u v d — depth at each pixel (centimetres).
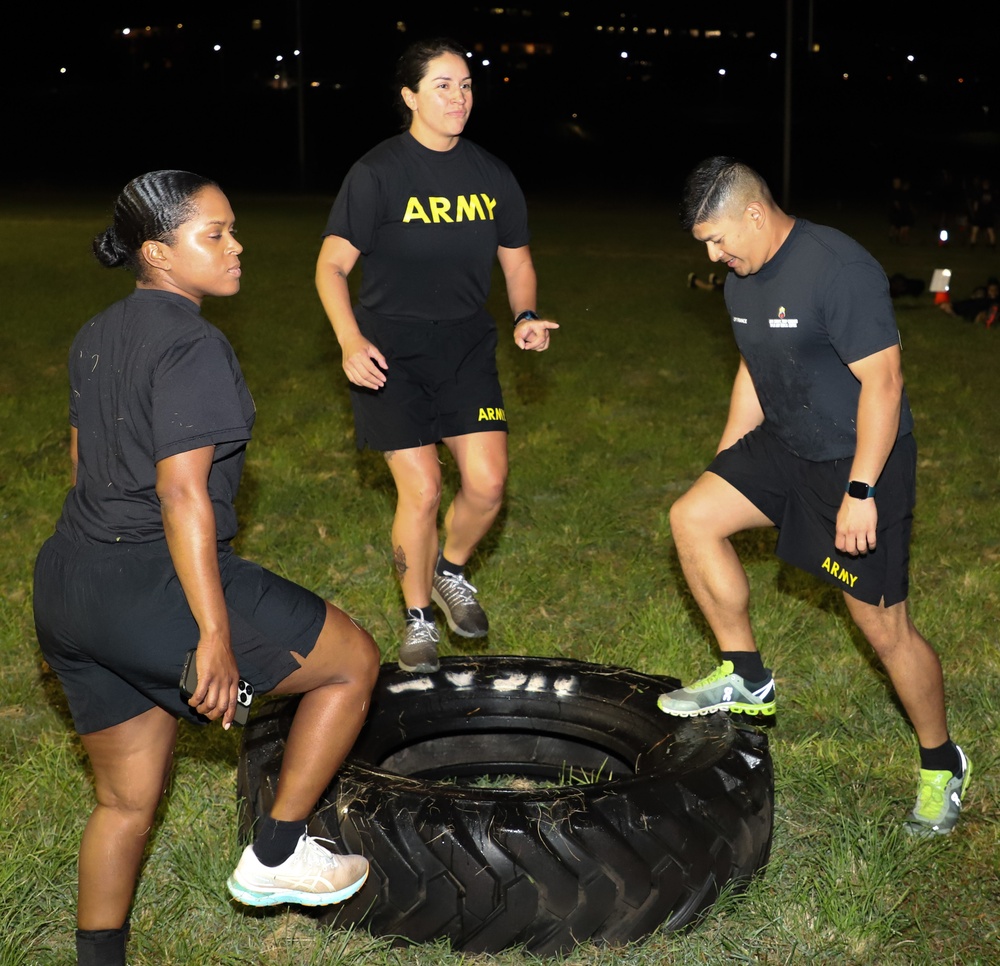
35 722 454
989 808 390
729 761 347
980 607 564
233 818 368
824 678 485
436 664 423
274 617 275
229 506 278
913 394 1062
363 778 335
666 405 1023
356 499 732
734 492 378
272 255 2177
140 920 325
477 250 419
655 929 318
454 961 312
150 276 281
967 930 326
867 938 318
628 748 401
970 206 2355
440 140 410
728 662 389
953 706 464
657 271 1991
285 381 1103
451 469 798
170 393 260
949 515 716
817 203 3762
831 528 369
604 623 556
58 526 283
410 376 421
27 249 2208
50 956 313
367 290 421
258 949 316
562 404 1016
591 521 693
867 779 407
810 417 361
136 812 288
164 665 266
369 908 316
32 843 357
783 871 351
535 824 311
